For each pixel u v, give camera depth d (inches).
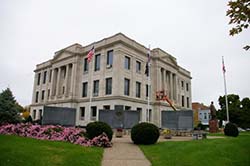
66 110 1082.7
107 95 1393.9
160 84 1690.5
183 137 959.0
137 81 1523.1
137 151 517.3
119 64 1380.4
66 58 1731.1
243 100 2070.6
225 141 559.2
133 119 1085.1
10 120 951.0
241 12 258.1
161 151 501.0
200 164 374.0
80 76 1627.7
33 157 358.0
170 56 1891.0
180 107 1994.3
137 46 1579.7
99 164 376.8
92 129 616.4
